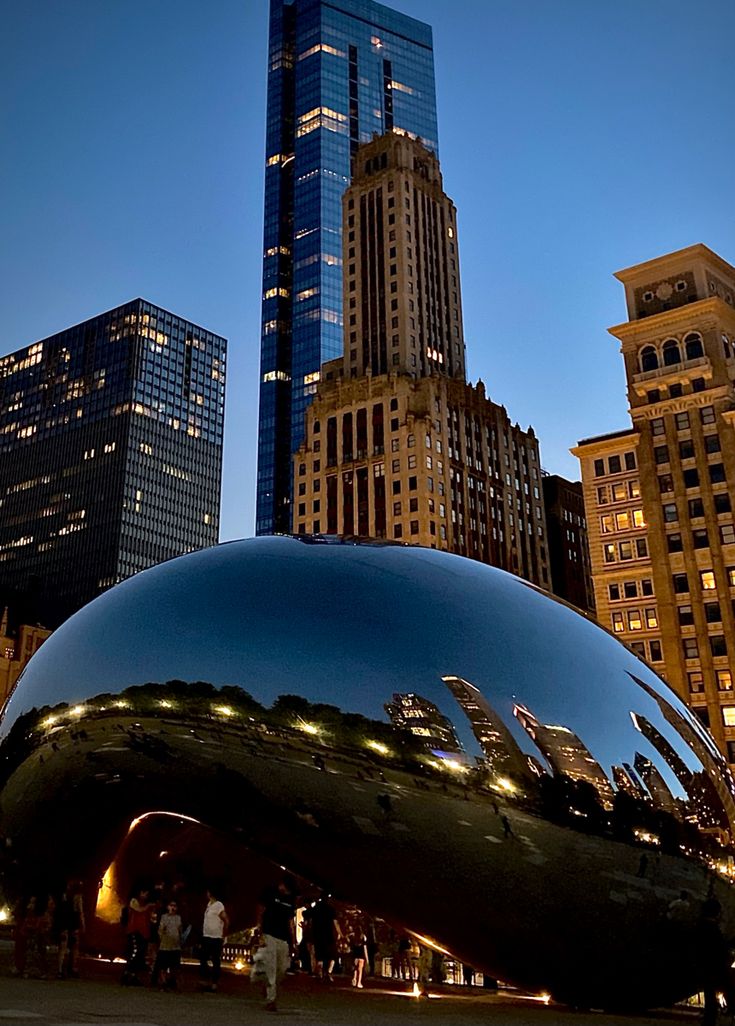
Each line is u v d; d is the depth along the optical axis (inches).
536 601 460.1
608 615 3260.3
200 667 432.8
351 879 415.2
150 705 437.7
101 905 571.5
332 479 4603.8
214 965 485.1
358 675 411.8
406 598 434.6
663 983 413.7
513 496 4845.0
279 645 425.4
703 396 3211.1
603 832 392.8
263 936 410.3
